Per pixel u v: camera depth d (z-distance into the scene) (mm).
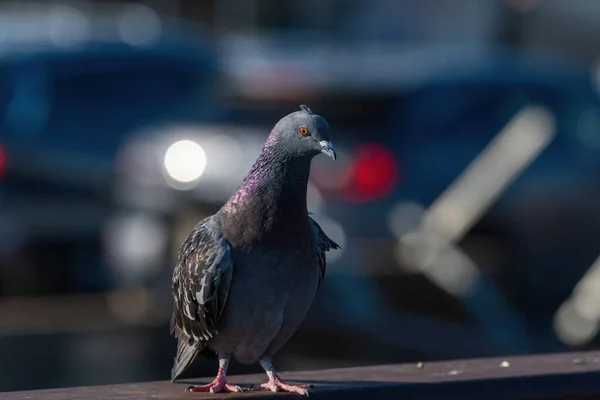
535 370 5867
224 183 12414
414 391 5418
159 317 11852
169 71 14273
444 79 13602
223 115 13602
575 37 25750
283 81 13719
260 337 5543
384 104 13109
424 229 12375
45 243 12305
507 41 26234
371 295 11703
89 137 13195
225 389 5391
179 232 12312
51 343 11359
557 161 13664
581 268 13438
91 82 13711
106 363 11125
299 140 5438
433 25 26859
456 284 12266
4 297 12117
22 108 13148
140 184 12656
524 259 13070
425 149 12938
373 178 12234
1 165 12320
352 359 11352
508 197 13000
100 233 12523
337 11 28969
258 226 5441
